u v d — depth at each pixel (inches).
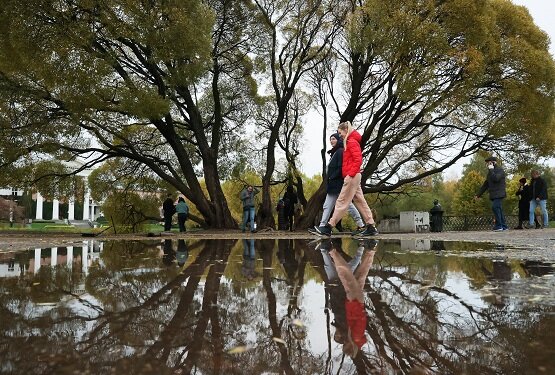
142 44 544.1
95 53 510.9
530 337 53.1
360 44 571.2
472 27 563.5
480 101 682.8
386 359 44.8
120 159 846.5
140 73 614.5
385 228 974.4
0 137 565.0
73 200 850.8
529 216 583.8
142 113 504.7
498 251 194.7
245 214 618.8
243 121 890.1
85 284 102.5
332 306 73.6
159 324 61.2
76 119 541.3
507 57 617.0
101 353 47.1
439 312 67.9
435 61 553.0
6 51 513.3
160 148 845.2
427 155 799.7
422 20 560.1
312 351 47.8
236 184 1010.1
